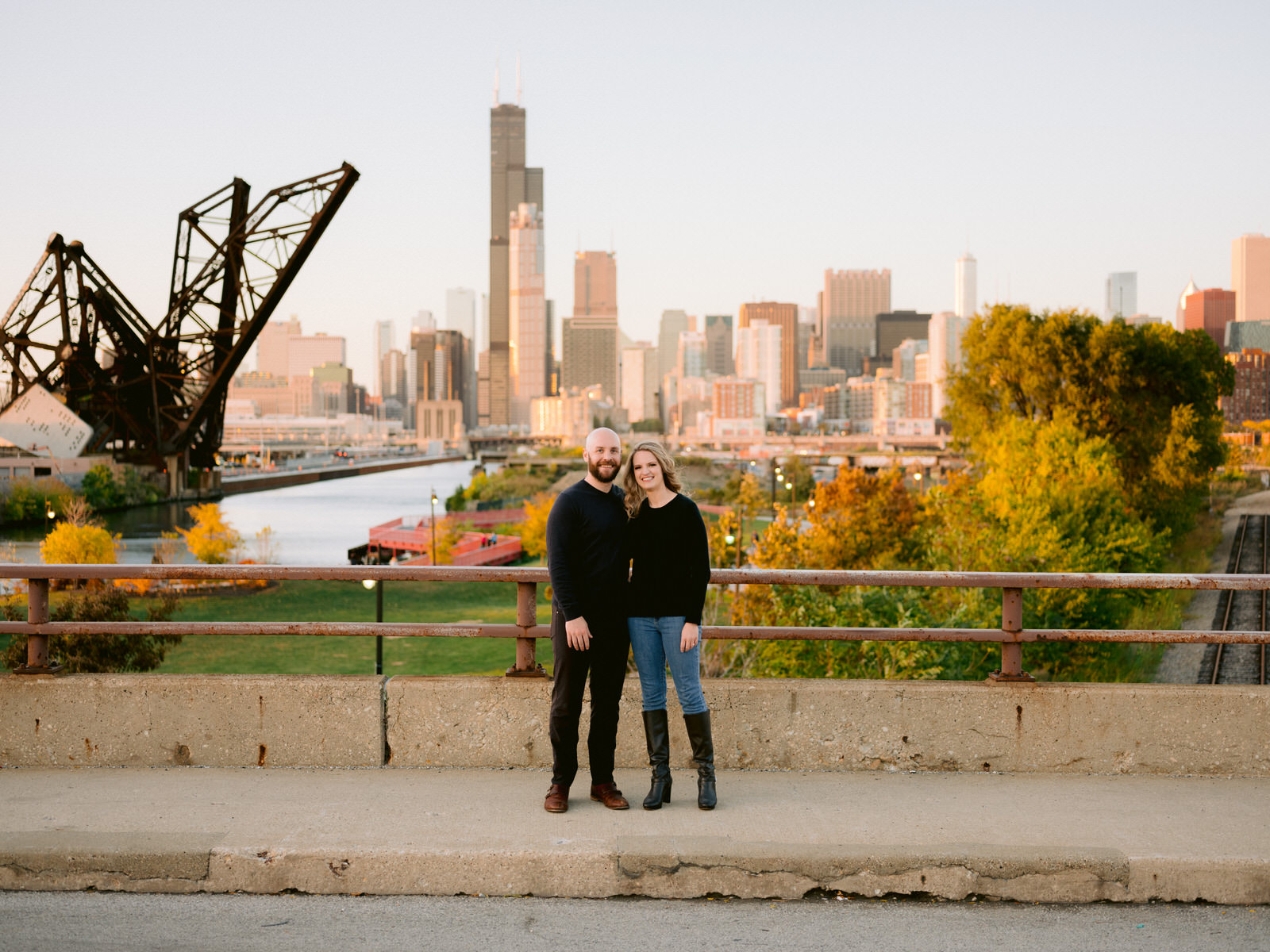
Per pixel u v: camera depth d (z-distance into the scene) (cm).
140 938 376
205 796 500
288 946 370
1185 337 4303
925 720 557
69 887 421
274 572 573
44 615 574
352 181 7631
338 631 578
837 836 445
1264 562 4522
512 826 456
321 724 558
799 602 1953
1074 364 4247
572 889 420
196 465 12094
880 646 1894
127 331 9375
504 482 14575
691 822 464
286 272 8069
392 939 376
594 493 495
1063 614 2727
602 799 493
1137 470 4225
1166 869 417
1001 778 543
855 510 4306
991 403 4619
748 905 412
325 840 434
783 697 559
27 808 479
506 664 3094
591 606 487
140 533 8488
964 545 3152
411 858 421
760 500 7644
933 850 423
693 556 493
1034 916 404
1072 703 555
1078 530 3045
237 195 7975
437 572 571
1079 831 454
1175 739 551
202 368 9188
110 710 559
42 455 10550
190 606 4144
